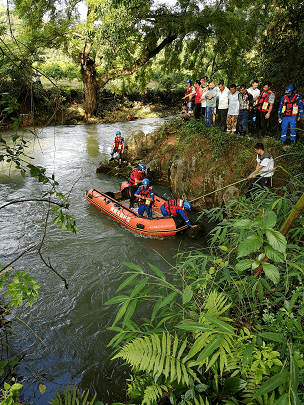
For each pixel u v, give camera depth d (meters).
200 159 9.45
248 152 8.80
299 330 1.99
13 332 4.78
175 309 3.03
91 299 5.56
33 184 10.82
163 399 2.30
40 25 15.58
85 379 3.99
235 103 9.44
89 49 19.48
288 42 12.18
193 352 1.75
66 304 5.43
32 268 6.39
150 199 8.14
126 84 25.98
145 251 7.20
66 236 7.71
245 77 15.05
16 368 4.14
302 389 1.74
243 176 8.64
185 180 9.55
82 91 24.67
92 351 4.45
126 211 8.43
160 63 20.47
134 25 16.59
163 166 11.08
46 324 4.97
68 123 20.83
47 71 24.28
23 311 5.23
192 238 7.71
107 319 5.08
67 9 16.05
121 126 21.11
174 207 7.66
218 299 2.28
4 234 7.66
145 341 2.00
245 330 1.92
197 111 10.98
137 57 20.56
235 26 15.63
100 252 7.09
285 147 8.62
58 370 4.14
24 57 2.36
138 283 2.31
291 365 1.42
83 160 13.55
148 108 26.59
